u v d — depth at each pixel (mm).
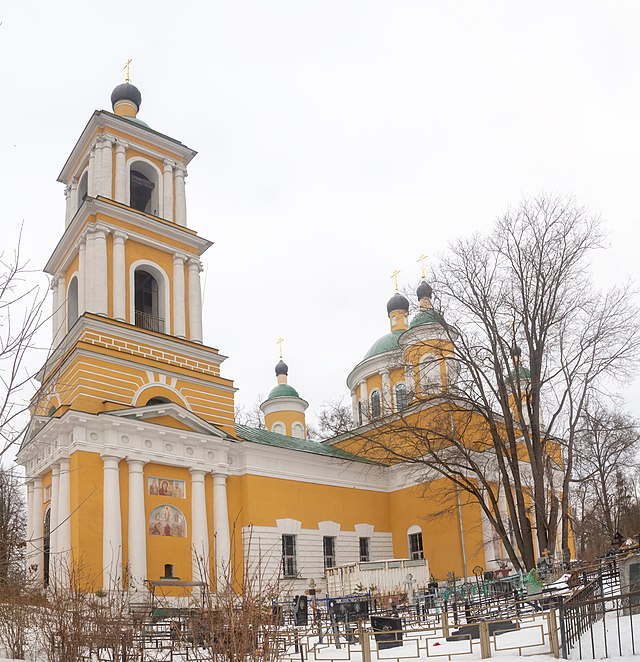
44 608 16422
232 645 11930
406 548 43062
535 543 41219
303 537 37812
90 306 33469
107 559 28875
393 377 50750
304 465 39438
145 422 31953
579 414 31609
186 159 40688
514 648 14922
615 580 21344
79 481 29344
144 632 16547
